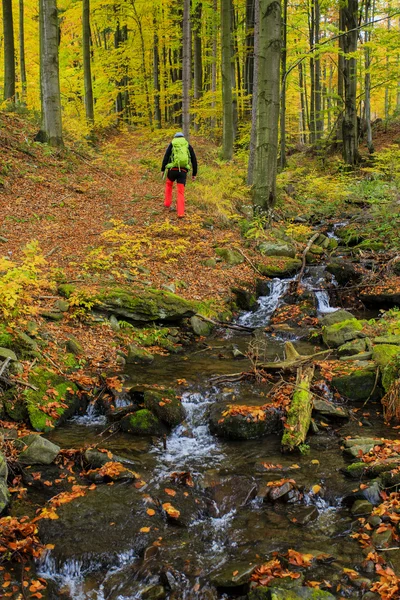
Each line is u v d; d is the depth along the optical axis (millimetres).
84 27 20297
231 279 10180
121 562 3824
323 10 24703
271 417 5781
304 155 22891
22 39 21766
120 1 22984
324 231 13281
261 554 3859
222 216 12352
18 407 5516
